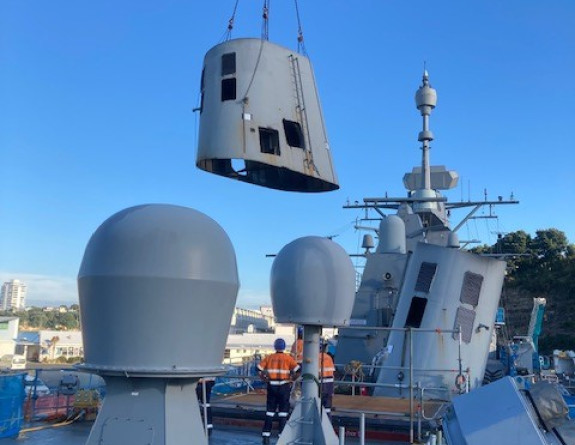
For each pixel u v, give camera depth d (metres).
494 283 13.84
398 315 13.62
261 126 8.88
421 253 13.71
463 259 13.46
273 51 9.23
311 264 6.96
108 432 3.71
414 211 20.14
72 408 9.79
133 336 3.66
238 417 10.02
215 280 3.82
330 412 8.95
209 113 9.07
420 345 12.98
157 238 3.71
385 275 17.08
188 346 3.74
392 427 9.38
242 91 8.91
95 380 10.98
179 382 3.80
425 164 20.31
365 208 22.30
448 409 5.62
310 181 10.09
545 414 5.27
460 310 13.20
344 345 16.61
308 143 9.37
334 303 6.97
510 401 5.07
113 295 3.67
